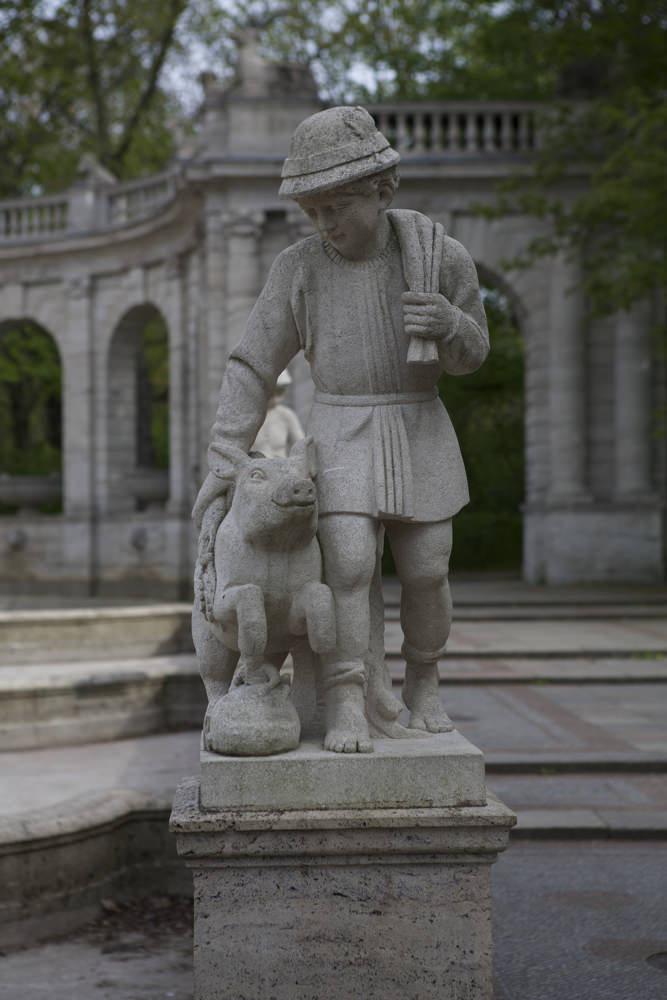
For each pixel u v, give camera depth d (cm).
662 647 1359
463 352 425
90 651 1141
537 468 2277
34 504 2623
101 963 511
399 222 430
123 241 2464
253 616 397
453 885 391
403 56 3259
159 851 628
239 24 3142
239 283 2120
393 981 389
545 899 574
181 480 2372
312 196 406
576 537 2222
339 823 384
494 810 388
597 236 2236
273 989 388
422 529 435
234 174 2092
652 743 888
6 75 2842
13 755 860
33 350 3231
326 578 425
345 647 419
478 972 390
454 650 1336
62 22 2856
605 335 2253
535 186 2131
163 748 890
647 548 2209
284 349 445
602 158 2169
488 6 2719
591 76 2242
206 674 445
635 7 2081
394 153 414
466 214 2247
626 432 2220
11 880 556
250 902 389
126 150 3161
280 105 2131
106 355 2550
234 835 385
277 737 400
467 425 3381
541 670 1247
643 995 454
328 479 427
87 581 2503
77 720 917
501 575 2584
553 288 2248
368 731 422
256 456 434
